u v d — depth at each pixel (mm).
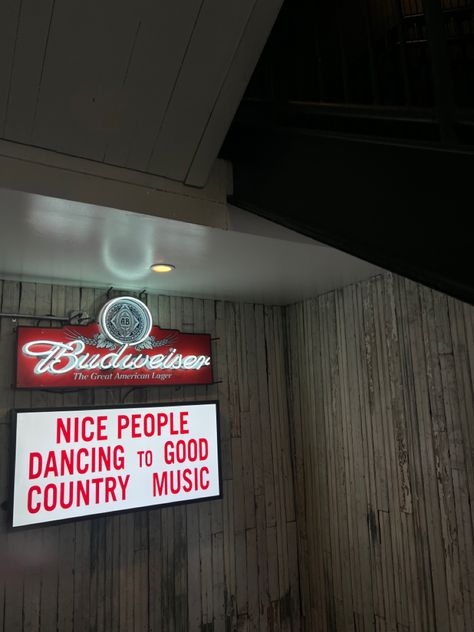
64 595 3053
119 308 3383
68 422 3141
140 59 1763
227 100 1969
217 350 3945
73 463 3119
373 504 3385
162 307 3746
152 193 2123
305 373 4082
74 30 1641
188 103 1930
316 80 2232
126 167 2055
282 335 4305
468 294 1190
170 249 2682
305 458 4023
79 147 1915
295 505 4094
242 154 2221
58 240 2482
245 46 1847
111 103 1842
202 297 3914
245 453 3924
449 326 2945
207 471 3617
